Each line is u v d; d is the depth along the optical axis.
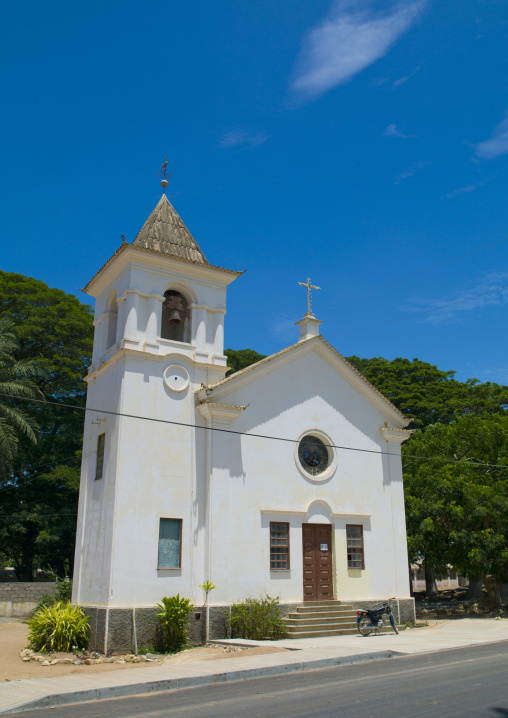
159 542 18.56
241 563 19.48
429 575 38.94
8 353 33.56
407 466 30.30
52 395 39.59
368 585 21.86
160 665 15.03
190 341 21.27
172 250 21.69
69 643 17.09
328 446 22.55
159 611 17.78
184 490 19.33
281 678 12.84
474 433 29.36
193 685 12.52
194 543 19.05
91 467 20.75
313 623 19.44
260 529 20.16
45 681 12.76
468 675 12.17
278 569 20.22
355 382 23.78
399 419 24.56
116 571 17.56
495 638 18.59
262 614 18.61
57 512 38.00
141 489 18.62
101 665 15.45
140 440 19.00
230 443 20.22
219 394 20.47
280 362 22.03
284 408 21.81
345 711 9.41
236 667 13.75
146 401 19.45
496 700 9.88
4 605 29.53
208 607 18.41
